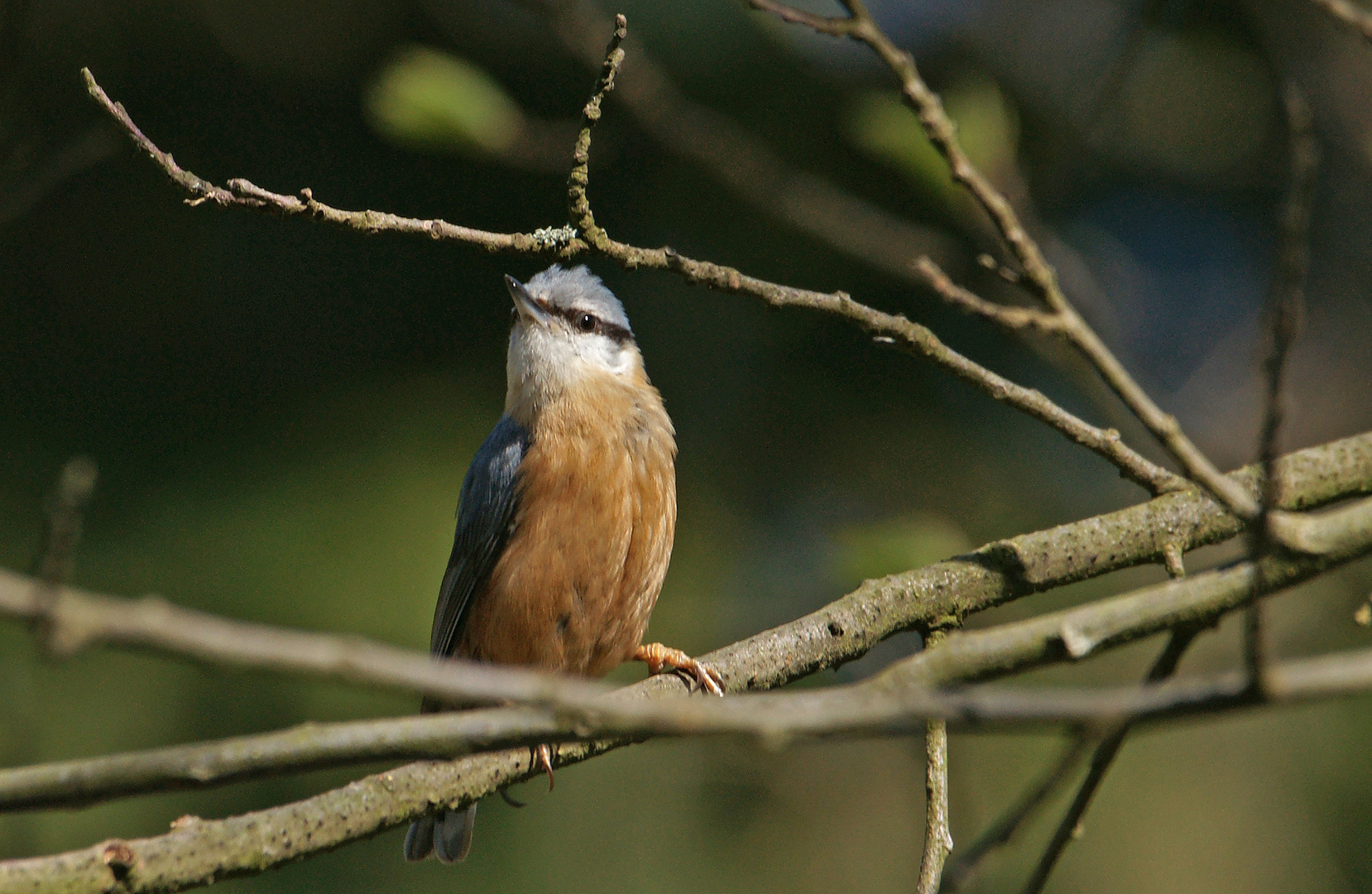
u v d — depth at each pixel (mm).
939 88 11953
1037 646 4344
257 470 11891
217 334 12570
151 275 12711
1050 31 12234
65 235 12539
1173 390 12625
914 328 5746
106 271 12594
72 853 4762
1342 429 12141
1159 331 13008
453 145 8070
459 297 12734
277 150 13227
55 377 12141
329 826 5375
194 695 10484
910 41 12211
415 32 13180
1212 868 10281
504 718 4199
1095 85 10688
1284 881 10242
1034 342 7664
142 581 11133
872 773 11602
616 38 5172
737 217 11531
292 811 5312
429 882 10570
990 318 4922
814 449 12258
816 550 11938
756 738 3531
